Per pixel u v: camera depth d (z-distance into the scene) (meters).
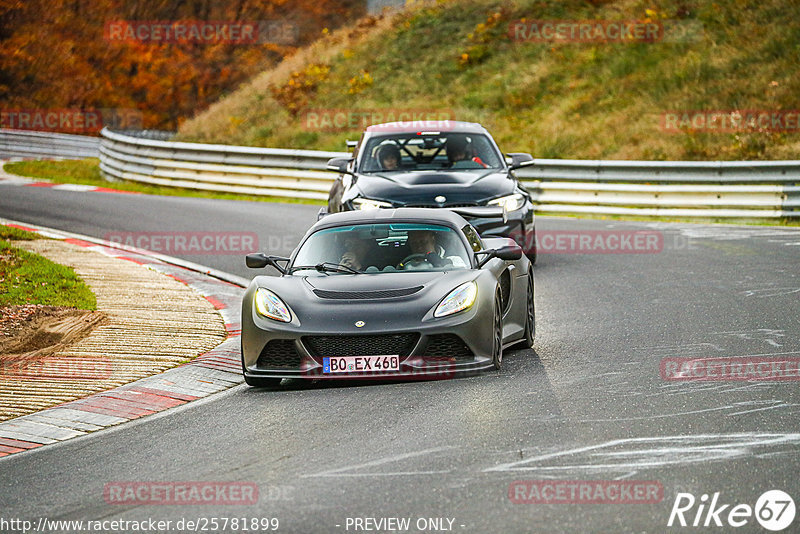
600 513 17.66
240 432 24.81
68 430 26.12
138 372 32.12
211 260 56.41
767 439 21.81
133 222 71.00
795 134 88.75
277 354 29.47
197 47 186.62
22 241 60.22
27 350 35.22
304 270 32.34
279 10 186.75
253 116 126.25
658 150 90.94
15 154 157.25
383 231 33.34
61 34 190.38
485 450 21.78
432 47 133.12
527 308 34.50
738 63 106.44
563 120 104.56
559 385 27.94
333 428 24.47
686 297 42.38
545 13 132.62
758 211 70.25
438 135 51.91
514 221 47.31
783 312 38.12
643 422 23.61
